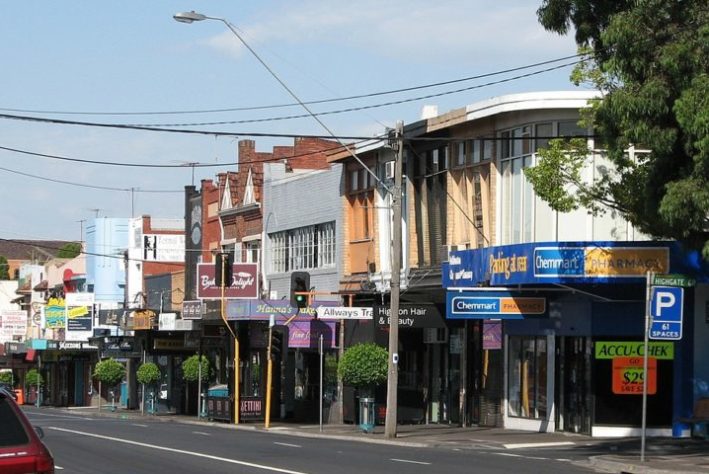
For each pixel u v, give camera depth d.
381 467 23.28
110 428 40.34
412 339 43.75
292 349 47.09
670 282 28.00
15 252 174.75
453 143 40.47
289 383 51.09
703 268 30.62
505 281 33.69
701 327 33.59
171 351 61.75
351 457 26.20
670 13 22.17
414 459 25.73
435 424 41.50
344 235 48.78
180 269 77.38
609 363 33.88
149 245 75.94
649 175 23.53
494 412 38.56
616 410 33.81
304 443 31.92
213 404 49.66
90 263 85.19
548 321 35.81
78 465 24.12
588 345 34.31
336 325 44.25
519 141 36.59
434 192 42.03
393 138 35.03
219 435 36.06
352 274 48.22
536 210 35.62
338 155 48.06
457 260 37.66
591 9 23.80
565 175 26.95
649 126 22.11
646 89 21.81
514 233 36.75
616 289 33.75
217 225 63.50
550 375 35.81
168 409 68.31
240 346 54.53
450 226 40.41
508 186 37.16
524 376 37.28
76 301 80.25
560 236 35.19
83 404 85.81
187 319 54.88
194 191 67.25
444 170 41.12
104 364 67.44
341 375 37.88
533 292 35.12
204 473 22.16
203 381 57.03
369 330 42.31
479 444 31.50
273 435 37.28
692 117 21.00
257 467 23.33
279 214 55.34
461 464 24.27
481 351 39.41
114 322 66.38
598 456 26.09
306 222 52.41
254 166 58.12
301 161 59.03
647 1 22.03
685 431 33.50
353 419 44.00
